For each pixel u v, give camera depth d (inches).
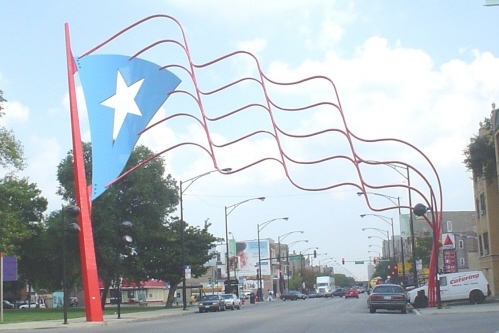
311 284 7396.7
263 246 5639.8
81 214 1457.9
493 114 2074.3
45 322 1379.2
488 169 2206.0
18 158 2084.2
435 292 1663.4
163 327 1073.5
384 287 1521.9
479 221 2486.5
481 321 994.7
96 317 1406.3
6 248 2026.3
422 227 4562.0
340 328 921.5
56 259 2600.9
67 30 1614.2
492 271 2269.9
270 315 1466.5
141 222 2559.1
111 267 2529.5
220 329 960.3
